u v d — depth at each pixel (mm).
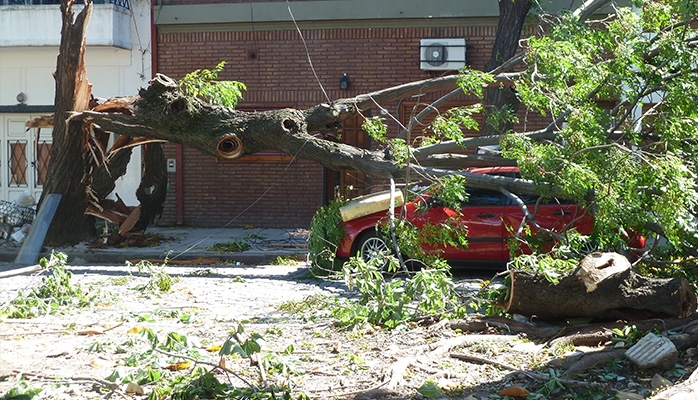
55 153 16922
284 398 5789
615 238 10141
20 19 21406
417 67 20141
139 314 9602
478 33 19859
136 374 6527
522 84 11680
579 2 19141
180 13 20922
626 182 9742
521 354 7324
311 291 11859
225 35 20922
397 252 11258
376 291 8828
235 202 21062
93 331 8445
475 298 8875
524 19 17016
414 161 13055
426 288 8680
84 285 12352
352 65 20406
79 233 17578
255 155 20922
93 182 17234
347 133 20297
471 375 6660
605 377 6496
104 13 20750
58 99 16484
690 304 7820
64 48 16203
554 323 8367
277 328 8648
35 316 9703
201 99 16250
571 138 10289
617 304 7844
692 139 10633
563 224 12219
